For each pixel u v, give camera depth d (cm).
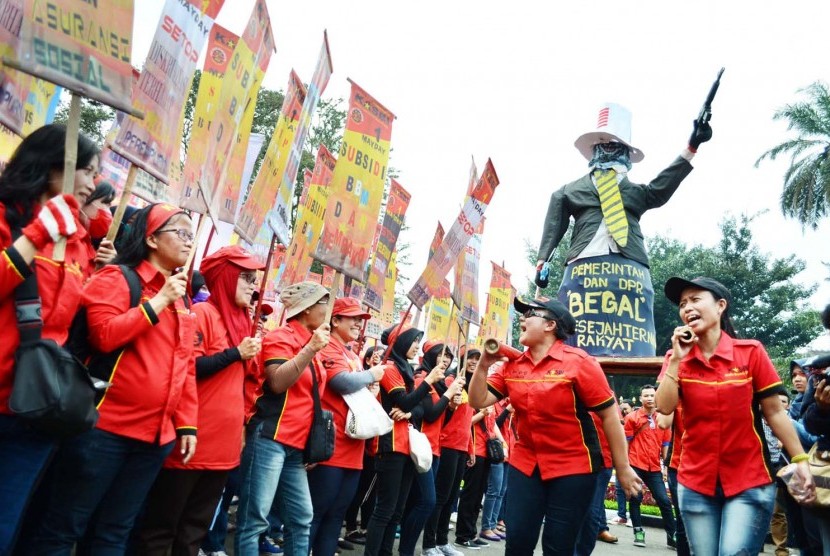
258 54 516
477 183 737
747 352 443
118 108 335
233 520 815
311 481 534
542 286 924
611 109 931
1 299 288
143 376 358
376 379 570
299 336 525
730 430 437
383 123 600
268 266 581
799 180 3042
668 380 453
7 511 297
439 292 1078
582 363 471
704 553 441
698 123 865
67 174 304
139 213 390
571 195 923
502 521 1141
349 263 550
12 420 298
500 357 508
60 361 289
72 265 325
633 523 1069
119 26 338
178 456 400
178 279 363
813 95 3081
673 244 4222
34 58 307
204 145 530
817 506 447
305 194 773
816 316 3691
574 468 465
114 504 360
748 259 3825
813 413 454
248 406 475
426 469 616
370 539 590
